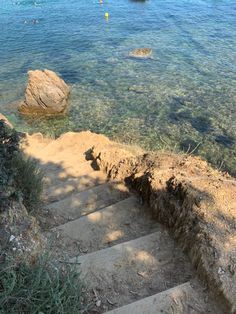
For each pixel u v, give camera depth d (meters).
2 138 4.71
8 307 3.35
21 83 16.77
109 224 5.25
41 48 20.45
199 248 4.23
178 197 5.04
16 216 4.34
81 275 4.21
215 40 21.05
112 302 3.98
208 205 4.66
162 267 4.36
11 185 4.62
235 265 3.92
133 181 6.16
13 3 29.55
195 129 12.84
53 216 5.52
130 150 8.11
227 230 4.31
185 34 22.08
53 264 4.16
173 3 29.14
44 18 25.59
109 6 28.56
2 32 22.88
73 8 28.03
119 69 17.66
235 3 28.86
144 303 3.79
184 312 3.73
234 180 5.34
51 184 6.93
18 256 3.92
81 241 4.93
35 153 8.85
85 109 14.41
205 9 27.31
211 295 3.86
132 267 4.36
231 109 14.00
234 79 16.41
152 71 17.34
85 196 6.07
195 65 17.84
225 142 12.12
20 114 14.43
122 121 13.48
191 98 14.85
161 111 14.00
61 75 17.16
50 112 14.20
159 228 5.09
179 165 5.89
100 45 20.67
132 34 22.34
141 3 29.31
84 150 8.95
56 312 3.43
